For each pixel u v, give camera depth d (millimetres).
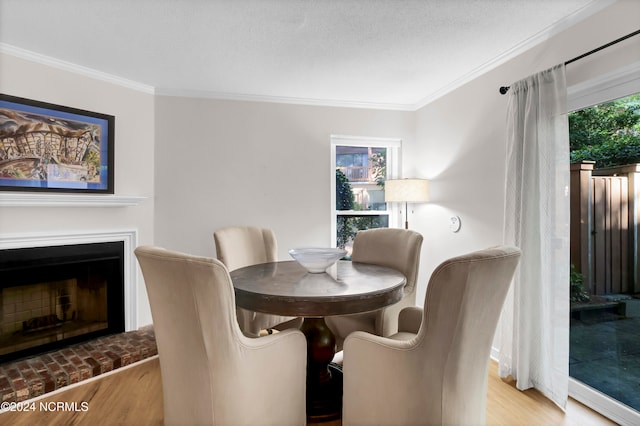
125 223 3027
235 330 1362
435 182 3484
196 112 3328
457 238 3158
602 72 1900
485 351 1432
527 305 2205
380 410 1458
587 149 2084
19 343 2514
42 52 2512
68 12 1995
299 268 2293
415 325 1853
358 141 3773
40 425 1887
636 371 1846
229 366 1353
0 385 2137
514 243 2295
